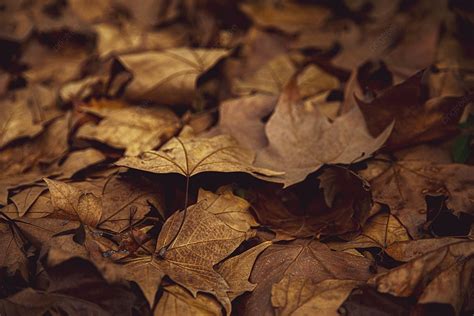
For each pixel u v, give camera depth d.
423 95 0.91
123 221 0.79
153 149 0.88
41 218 0.78
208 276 0.75
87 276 0.72
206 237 0.77
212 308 0.73
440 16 1.02
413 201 0.81
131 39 1.08
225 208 0.80
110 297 0.73
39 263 0.76
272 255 0.78
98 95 0.98
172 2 1.13
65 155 0.89
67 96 0.98
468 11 1.00
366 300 0.74
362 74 0.96
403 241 0.77
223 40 1.07
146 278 0.73
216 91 0.98
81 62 1.07
